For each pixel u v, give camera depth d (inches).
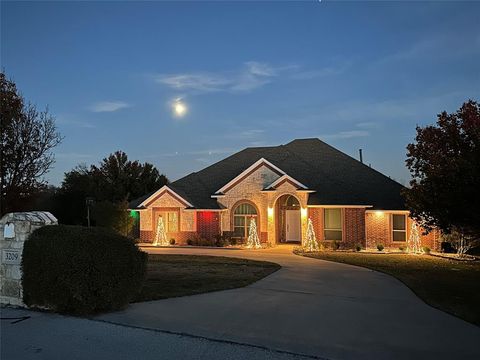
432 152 745.6
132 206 1212.5
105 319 341.1
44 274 360.2
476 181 559.8
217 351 270.4
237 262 728.3
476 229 659.4
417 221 788.0
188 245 1101.7
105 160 1626.5
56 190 1561.3
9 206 753.0
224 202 1123.9
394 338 299.6
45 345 282.5
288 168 1167.6
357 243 997.2
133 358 259.3
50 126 924.6
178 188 1222.9
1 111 730.8
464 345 285.7
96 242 360.2
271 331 312.7
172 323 331.3
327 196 1042.1
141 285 394.0
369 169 1151.6
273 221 1064.2
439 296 449.7
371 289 488.1
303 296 442.3
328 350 273.3
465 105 734.5
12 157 740.7
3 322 333.7
